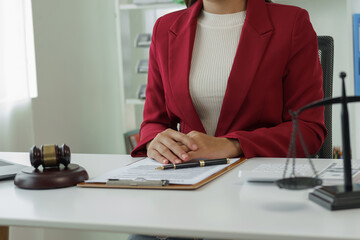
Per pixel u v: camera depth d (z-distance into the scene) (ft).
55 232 8.76
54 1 8.96
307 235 2.20
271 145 4.26
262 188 3.09
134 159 4.39
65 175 3.34
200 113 5.19
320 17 9.24
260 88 4.77
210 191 3.06
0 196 3.14
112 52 11.48
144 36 10.18
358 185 2.73
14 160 4.58
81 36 9.95
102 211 2.72
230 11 5.29
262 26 4.86
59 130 9.11
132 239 4.90
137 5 10.00
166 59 5.23
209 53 5.16
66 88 9.36
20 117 7.57
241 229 2.31
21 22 7.57
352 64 8.88
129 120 10.76
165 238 4.67
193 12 5.31
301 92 4.75
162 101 5.35
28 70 8.20
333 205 2.55
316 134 4.55
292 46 4.77
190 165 3.73
